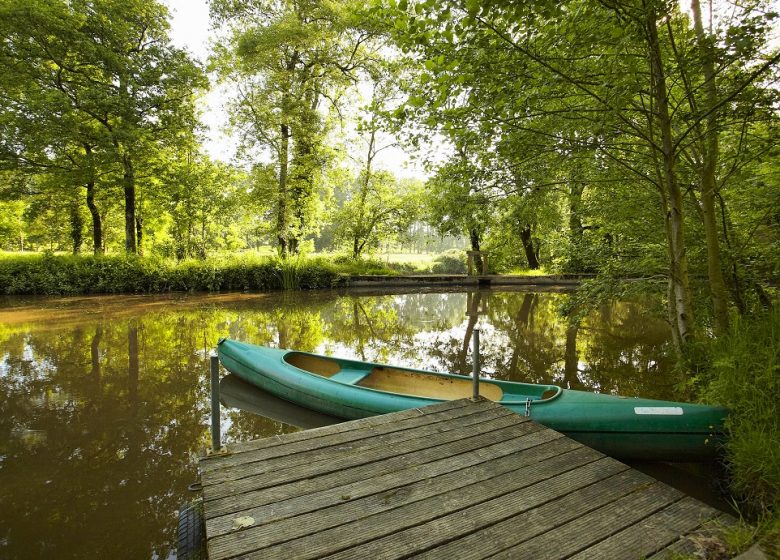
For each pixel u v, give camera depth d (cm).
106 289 1412
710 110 318
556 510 223
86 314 1039
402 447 289
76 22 1338
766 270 421
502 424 329
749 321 374
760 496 259
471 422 332
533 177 423
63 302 1213
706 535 204
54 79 1383
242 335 860
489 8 279
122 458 368
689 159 407
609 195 504
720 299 391
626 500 233
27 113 1334
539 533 206
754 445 265
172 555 251
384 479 249
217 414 282
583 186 505
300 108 1630
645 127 421
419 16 304
